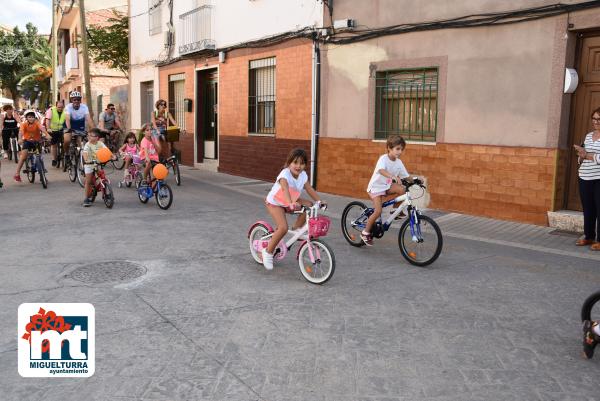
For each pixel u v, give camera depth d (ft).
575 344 14.10
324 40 38.65
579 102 27.40
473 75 30.17
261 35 45.42
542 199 27.89
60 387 11.59
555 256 22.59
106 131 53.21
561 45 26.58
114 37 73.67
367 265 21.24
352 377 12.16
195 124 56.44
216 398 11.18
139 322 15.11
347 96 37.65
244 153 48.65
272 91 45.32
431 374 12.35
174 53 59.93
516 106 28.55
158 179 32.58
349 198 37.65
